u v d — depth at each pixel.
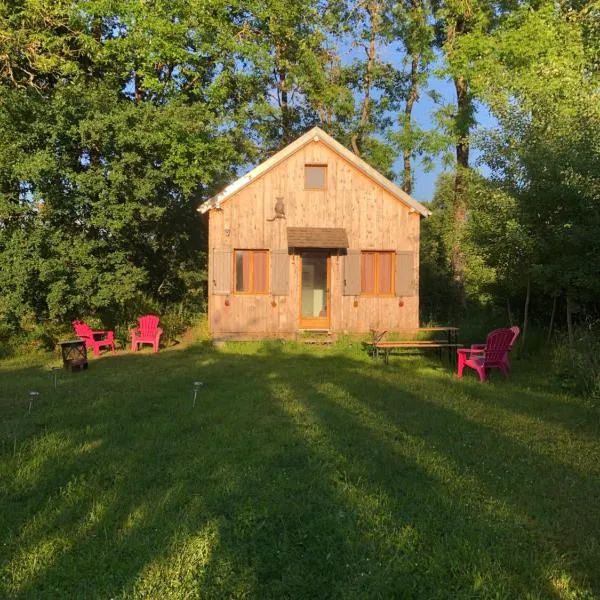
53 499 4.33
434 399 7.77
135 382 9.13
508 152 10.70
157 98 18.23
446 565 3.37
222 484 4.52
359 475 4.73
